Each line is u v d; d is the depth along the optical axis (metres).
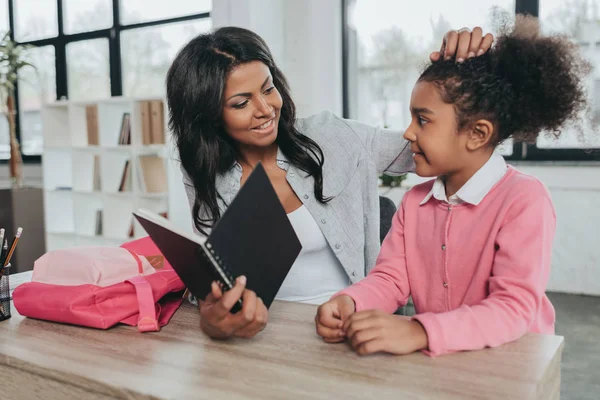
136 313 0.99
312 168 1.32
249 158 1.37
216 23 4.13
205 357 0.82
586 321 3.20
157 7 5.21
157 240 0.86
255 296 0.83
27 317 1.06
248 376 0.74
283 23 4.37
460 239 0.99
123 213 4.68
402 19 4.19
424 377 0.72
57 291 1.00
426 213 1.07
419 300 1.07
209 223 1.36
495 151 1.02
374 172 1.39
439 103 0.90
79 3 5.66
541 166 3.77
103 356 0.83
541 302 0.94
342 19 4.34
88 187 4.89
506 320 0.81
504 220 0.92
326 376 0.73
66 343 0.90
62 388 0.79
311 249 1.36
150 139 4.35
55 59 5.88
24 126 6.29
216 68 1.15
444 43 1.00
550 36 0.93
